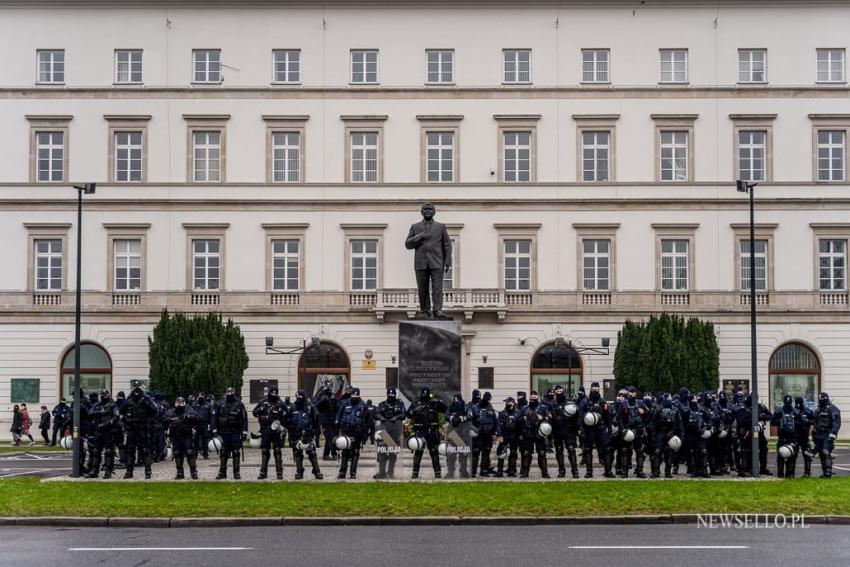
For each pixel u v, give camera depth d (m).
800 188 53.03
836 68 53.69
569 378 49.88
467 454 26.30
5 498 22.06
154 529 18.84
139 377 52.62
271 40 53.69
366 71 53.91
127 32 53.62
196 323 47.84
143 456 31.20
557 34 53.62
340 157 53.47
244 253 53.12
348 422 26.45
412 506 20.48
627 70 53.56
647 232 53.09
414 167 53.44
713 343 48.91
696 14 53.62
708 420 27.11
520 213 53.28
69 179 53.28
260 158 53.44
